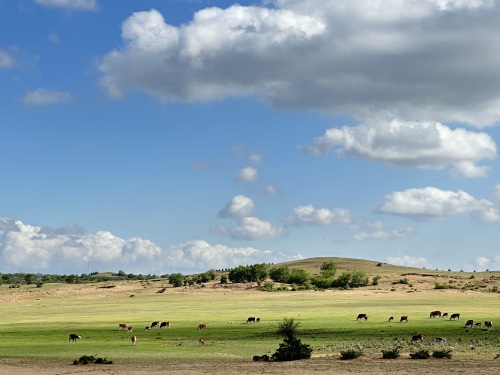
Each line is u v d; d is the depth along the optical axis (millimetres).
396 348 56125
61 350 66250
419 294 178250
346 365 47812
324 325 93188
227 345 69062
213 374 43875
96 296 190125
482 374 40906
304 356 54062
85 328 98938
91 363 52938
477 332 80188
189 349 65250
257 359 53875
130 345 70812
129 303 163250
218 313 125875
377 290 196375
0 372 47312
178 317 117625
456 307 133250
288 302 155750
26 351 65875
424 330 83500
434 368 44531
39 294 197250
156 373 45156
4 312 141000
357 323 96312
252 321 102188
